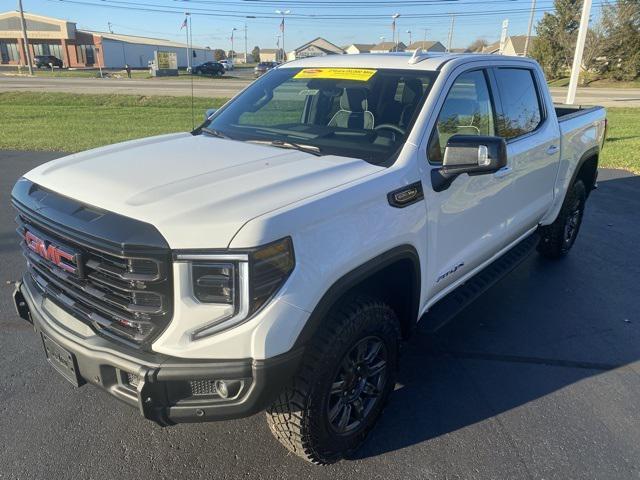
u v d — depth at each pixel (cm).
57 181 256
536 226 492
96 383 230
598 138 575
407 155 284
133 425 298
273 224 208
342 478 265
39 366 350
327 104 344
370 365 277
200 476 264
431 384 344
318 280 223
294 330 216
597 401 330
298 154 290
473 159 273
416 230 281
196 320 209
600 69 5259
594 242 621
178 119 1717
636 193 848
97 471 265
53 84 3091
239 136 340
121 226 210
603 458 282
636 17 4994
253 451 281
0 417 301
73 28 6781
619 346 396
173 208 213
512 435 298
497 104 381
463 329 416
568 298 474
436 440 293
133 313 215
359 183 250
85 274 227
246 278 205
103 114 1831
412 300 295
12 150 1091
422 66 336
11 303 433
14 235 588
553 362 373
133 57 7319
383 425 304
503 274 399
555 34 5550
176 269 205
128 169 259
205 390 221
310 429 246
